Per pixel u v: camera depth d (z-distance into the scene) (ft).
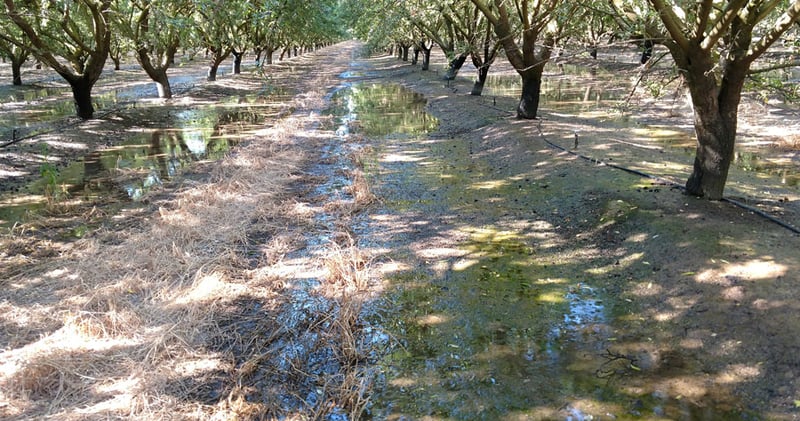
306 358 16.46
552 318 18.12
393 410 14.06
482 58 67.62
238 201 29.76
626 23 25.13
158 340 16.62
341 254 22.44
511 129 43.60
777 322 15.60
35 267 21.95
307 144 46.21
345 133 51.62
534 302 19.21
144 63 70.49
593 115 51.37
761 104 50.21
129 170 37.65
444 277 21.39
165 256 22.53
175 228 25.39
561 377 15.11
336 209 29.25
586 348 16.42
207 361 16.29
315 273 22.00
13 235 24.86
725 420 13.17
